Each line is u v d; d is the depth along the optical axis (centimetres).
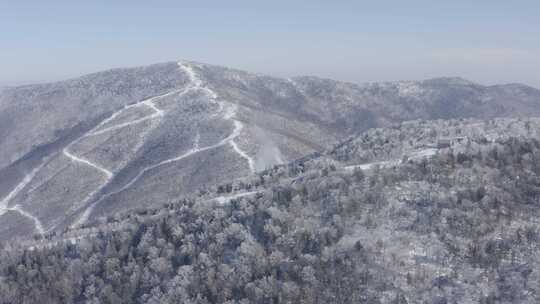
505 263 8444
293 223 9388
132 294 8750
